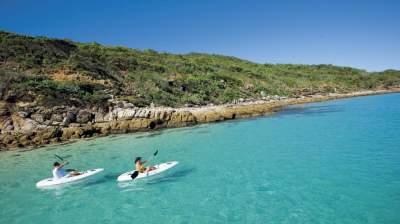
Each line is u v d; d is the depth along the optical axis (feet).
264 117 120.37
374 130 75.31
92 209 37.88
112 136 97.30
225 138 79.25
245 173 47.34
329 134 74.38
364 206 32.30
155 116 108.68
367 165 46.39
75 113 105.60
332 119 103.19
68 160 66.49
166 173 50.52
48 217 36.55
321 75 324.39
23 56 142.10
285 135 77.46
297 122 100.89
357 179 40.60
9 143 88.12
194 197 38.93
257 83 242.99
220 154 61.31
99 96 119.14
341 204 33.19
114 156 67.46
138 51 245.45
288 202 34.91
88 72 144.15
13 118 99.76
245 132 86.74
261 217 31.63
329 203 33.71
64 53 162.61
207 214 33.47
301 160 52.13
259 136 78.69
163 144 77.05
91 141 90.27
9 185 50.83
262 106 144.87
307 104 181.06
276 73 301.63
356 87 297.94
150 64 197.06
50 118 102.53
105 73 154.30
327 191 37.22
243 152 61.57
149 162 59.31
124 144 81.56
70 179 49.62
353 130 77.56
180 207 36.06
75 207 39.04
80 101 112.06
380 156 50.88
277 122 103.86
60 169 51.49
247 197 37.45
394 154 51.55
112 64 174.29
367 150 55.47
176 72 204.85
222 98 180.86
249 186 41.34
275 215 31.83
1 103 101.55
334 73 345.31
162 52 270.26
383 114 108.27
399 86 309.22
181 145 74.02
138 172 48.91
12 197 44.68
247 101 183.83
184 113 112.06
